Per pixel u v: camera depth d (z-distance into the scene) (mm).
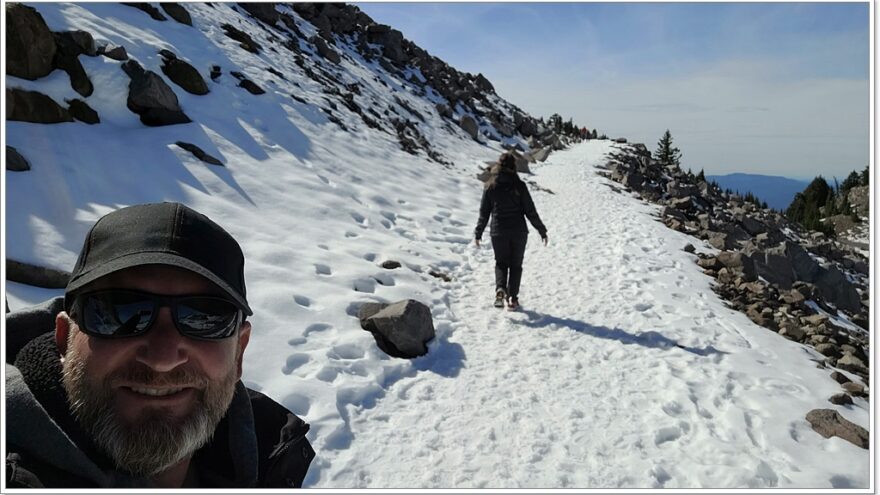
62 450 946
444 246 9109
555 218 12562
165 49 10102
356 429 3887
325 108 13539
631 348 5742
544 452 3820
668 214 14836
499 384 4852
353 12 32438
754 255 10984
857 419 4469
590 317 6652
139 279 1020
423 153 16000
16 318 1289
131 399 1005
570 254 9555
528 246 10062
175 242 1033
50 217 4895
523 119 36000
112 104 7895
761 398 4664
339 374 4457
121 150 6883
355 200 9422
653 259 9406
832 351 6383
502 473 3539
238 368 1260
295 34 20188
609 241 10547
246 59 12953
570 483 3471
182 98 9273
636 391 4789
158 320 1015
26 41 6930
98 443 980
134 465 994
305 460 1427
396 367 4879
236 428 1294
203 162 7746
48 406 1015
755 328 6680
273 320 4926
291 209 7828
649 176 24562
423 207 10703
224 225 6520
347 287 6164
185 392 1048
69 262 4465
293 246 6742
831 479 3549
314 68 16984
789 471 3646
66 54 7723
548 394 4699
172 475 1138
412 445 3797
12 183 5059
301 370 4398
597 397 4664
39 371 1053
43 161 5684
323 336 4988
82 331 995
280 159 9367
